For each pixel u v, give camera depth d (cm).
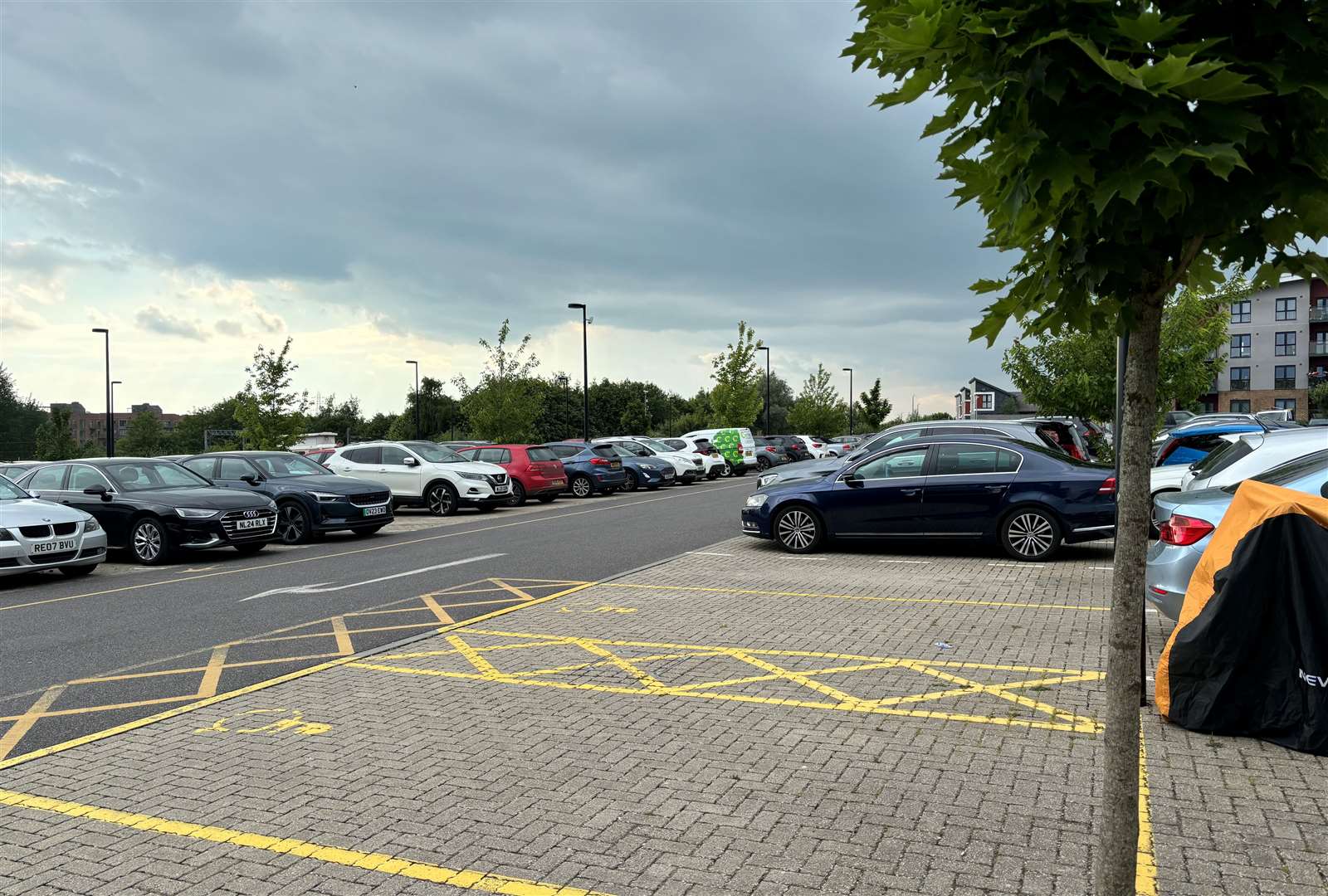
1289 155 195
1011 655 669
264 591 1039
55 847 377
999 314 236
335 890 337
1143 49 186
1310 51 188
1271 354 6525
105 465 1402
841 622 796
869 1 220
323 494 1534
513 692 600
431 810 407
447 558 1307
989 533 1147
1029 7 187
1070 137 191
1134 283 211
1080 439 1770
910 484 1184
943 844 363
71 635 816
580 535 1580
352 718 550
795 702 565
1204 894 321
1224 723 486
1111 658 236
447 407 8412
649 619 830
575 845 369
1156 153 183
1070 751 469
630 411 7850
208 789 438
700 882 336
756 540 1441
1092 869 339
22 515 1120
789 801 410
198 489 1388
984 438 1183
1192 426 1449
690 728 516
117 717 568
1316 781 422
